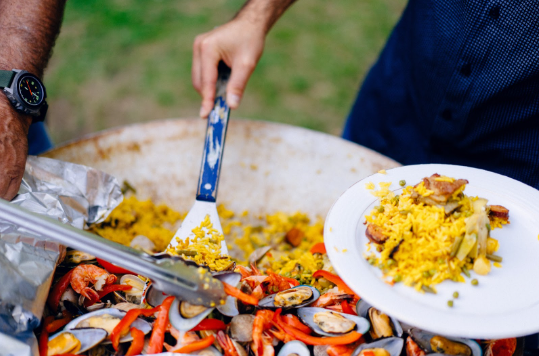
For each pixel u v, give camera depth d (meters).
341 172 0.84
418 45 0.85
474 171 0.66
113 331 0.59
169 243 0.73
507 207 0.63
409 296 0.55
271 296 0.64
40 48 0.78
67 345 0.58
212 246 0.69
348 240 0.59
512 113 0.77
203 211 0.73
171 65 1.91
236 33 0.84
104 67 1.88
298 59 1.96
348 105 1.78
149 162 0.85
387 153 1.00
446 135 0.86
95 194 0.74
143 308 0.62
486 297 0.56
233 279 0.59
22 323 0.56
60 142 1.58
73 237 0.54
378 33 2.11
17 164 0.67
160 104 1.75
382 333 0.61
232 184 0.86
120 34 2.04
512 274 0.57
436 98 0.84
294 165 0.86
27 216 0.54
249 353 0.59
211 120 0.80
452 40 0.78
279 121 1.70
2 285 0.57
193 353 0.58
